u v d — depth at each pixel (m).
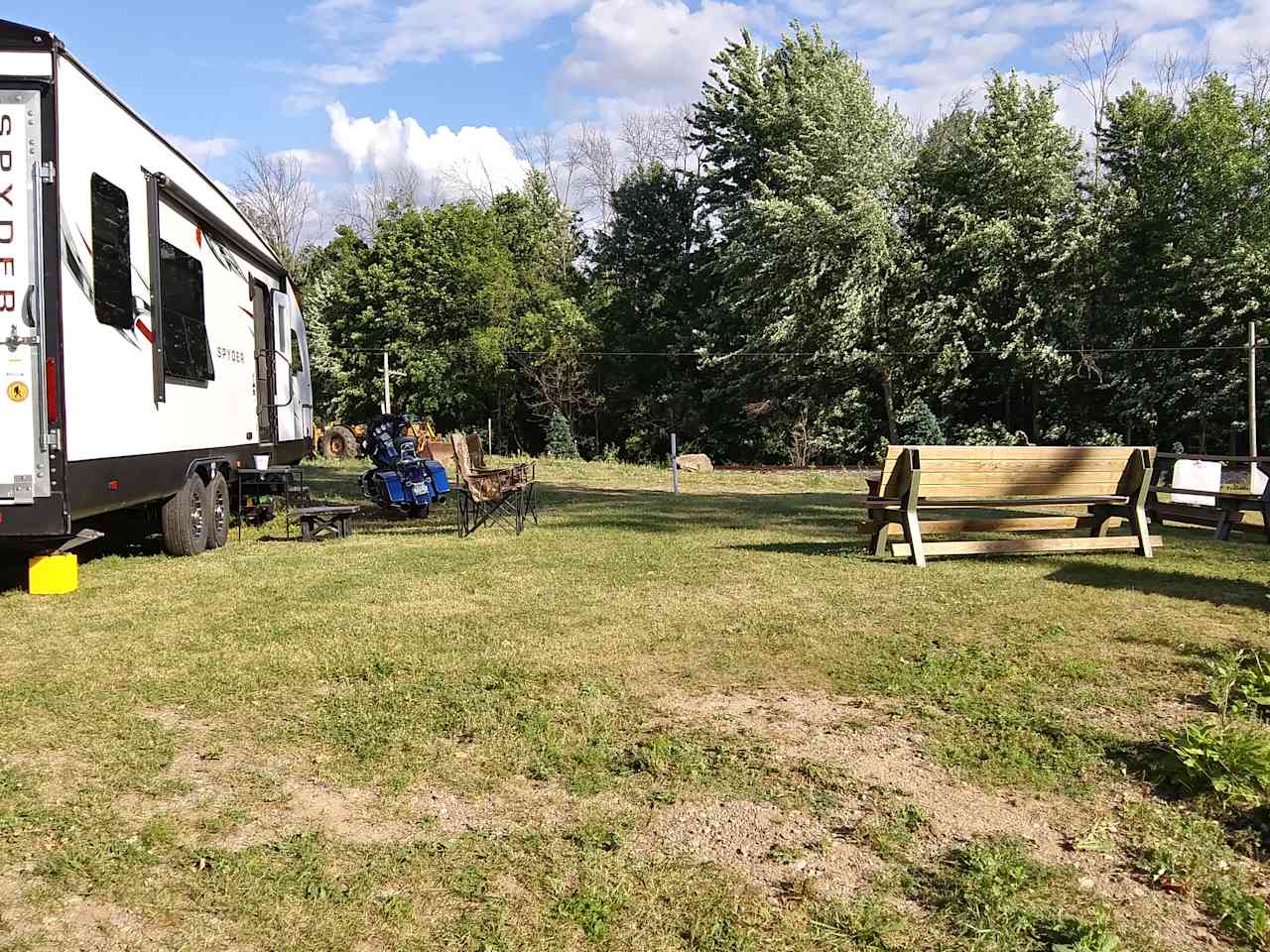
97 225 6.93
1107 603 6.43
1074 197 32.44
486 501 10.52
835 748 3.97
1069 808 3.44
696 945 2.62
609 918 2.75
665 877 2.97
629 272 42.78
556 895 2.87
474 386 41.62
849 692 4.67
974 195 33.47
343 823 3.34
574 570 7.93
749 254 33.88
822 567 7.88
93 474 6.83
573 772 3.74
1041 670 4.94
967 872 2.98
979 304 33.16
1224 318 30.33
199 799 3.52
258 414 11.62
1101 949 2.53
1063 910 2.78
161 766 3.80
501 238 45.44
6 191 6.35
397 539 10.13
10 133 6.32
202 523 9.23
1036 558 8.25
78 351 6.62
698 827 3.30
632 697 4.60
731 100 38.22
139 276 7.68
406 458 12.34
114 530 9.59
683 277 41.25
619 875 2.98
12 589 7.25
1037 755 3.89
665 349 40.94
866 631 5.77
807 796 3.52
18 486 6.38
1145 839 3.20
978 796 3.53
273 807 3.46
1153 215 32.09
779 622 6.00
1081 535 9.73
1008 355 32.12
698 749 3.94
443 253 41.94
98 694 4.66
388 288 41.34
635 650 5.41
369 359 41.97
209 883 2.94
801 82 35.44
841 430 34.88
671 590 7.03
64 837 3.21
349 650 5.41
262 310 11.87
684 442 39.66
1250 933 2.66
